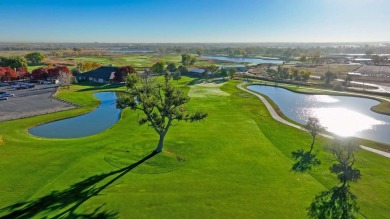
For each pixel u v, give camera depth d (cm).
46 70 13462
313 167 4350
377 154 4984
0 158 4469
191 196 3425
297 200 3388
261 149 5072
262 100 9875
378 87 13188
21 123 6631
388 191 3644
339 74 18000
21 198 3331
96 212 3058
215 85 13112
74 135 6072
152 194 3453
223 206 3225
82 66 16262
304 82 14325
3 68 12900
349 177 3869
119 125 6606
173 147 5038
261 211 3141
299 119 7894
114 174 3991
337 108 9156
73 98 9594
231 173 4075
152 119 4716
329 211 3167
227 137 5716
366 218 3081
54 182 3728
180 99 4519
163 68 16450
